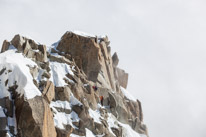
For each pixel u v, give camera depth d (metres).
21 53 159.50
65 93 155.38
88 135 150.12
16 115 126.19
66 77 167.75
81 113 153.25
